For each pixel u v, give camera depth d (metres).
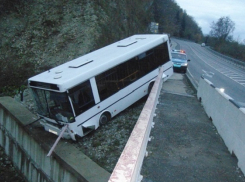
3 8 24.77
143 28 35.19
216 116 8.52
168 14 62.22
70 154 8.66
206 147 6.79
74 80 9.11
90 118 9.79
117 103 11.12
